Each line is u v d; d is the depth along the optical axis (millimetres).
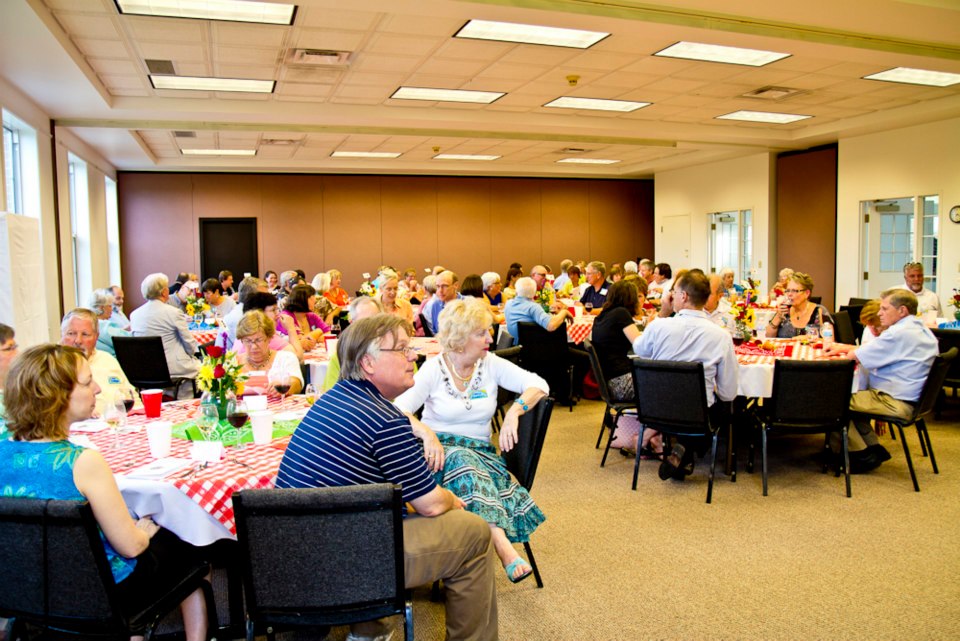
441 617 2748
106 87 7688
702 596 2869
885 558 3203
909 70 7738
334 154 12719
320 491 1758
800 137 11148
